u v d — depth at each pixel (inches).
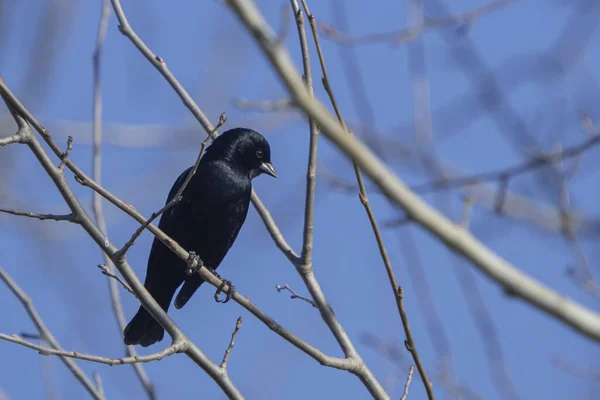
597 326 203.3
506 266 209.5
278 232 466.3
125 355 477.1
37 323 455.5
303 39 402.6
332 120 210.2
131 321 522.9
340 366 410.6
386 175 210.4
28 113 385.4
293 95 208.2
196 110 505.7
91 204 497.0
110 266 498.0
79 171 393.4
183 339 396.5
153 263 556.7
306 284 445.4
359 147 209.3
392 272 377.7
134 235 396.8
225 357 404.5
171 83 514.0
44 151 390.0
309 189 438.9
